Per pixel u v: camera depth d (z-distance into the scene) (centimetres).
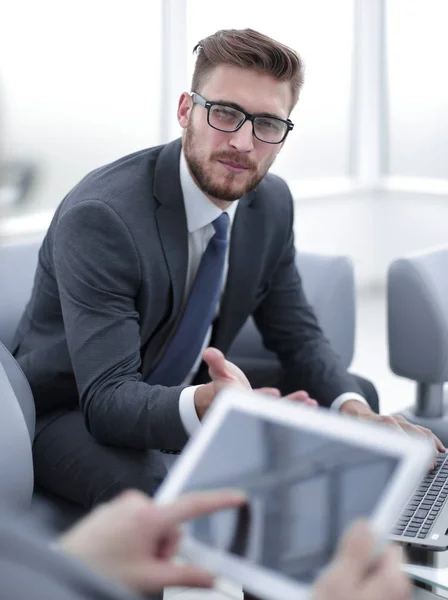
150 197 189
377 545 65
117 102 464
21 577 42
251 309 212
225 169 184
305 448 86
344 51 602
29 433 172
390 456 82
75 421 190
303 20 568
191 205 190
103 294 178
